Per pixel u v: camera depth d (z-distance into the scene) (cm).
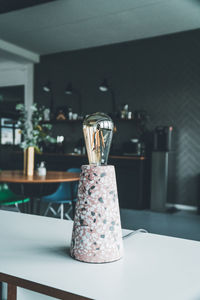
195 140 592
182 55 605
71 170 460
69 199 396
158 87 630
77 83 726
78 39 662
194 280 64
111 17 545
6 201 371
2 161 818
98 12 526
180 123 606
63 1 485
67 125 732
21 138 824
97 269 69
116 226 75
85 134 84
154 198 570
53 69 758
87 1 484
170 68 618
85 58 716
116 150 664
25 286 63
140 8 507
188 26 580
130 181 585
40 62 777
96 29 604
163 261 75
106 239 73
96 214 73
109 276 65
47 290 60
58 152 717
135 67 655
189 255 80
